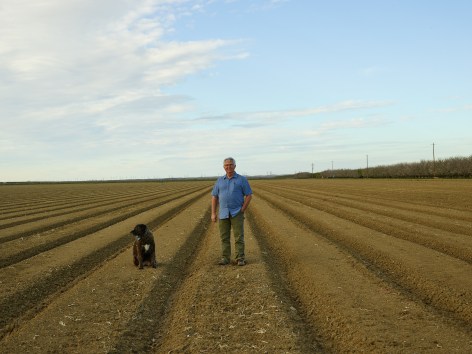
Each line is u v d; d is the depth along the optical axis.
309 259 11.81
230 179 11.30
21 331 6.89
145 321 7.49
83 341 6.50
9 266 11.51
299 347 6.22
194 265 11.77
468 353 5.85
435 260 11.37
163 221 21.94
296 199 33.72
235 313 7.65
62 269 11.15
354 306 7.84
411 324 6.93
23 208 31.30
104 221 21.03
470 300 8.13
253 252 12.94
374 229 17.39
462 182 54.31
